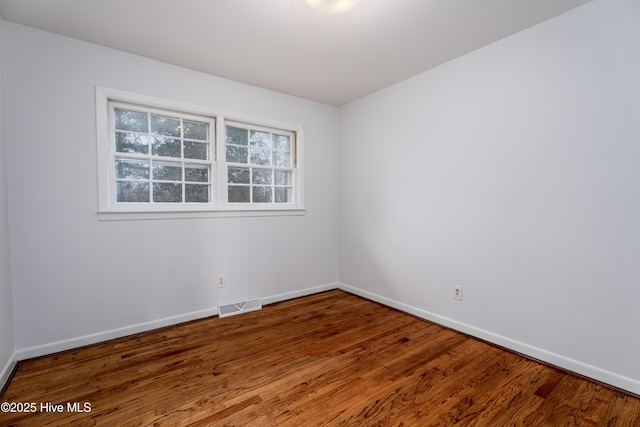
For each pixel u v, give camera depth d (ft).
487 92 7.48
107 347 7.34
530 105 6.73
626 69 5.49
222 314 9.45
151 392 5.57
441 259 8.68
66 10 6.09
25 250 6.72
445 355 6.97
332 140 12.26
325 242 12.20
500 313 7.39
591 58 5.86
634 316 5.50
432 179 8.86
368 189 11.10
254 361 6.70
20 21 6.47
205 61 8.31
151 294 8.35
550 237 6.51
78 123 7.27
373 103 10.75
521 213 6.95
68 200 7.19
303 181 11.42
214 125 9.46
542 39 6.50
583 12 5.92
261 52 7.79
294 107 11.05
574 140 6.12
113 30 6.82
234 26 6.64
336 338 7.88
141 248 8.18
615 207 5.67
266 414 5.00
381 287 10.68
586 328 6.06
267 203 10.76
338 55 7.98
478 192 7.75
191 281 9.02
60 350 7.10
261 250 10.43
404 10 6.04
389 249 10.32
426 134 8.99
